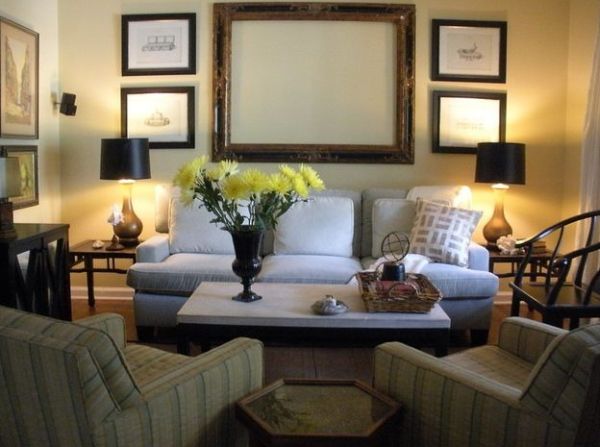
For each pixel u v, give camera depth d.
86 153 4.00
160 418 1.27
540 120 3.97
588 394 1.08
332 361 2.90
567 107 3.96
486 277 2.99
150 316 3.08
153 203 4.01
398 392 1.51
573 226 3.86
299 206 3.52
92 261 3.64
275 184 2.05
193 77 3.93
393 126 3.96
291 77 3.93
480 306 3.04
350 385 1.61
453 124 3.94
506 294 4.03
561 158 3.99
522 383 1.67
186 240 3.45
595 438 1.13
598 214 2.88
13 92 3.33
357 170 3.98
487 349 1.93
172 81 3.94
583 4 3.73
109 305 3.89
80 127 3.99
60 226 2.93
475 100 3.94
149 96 3.94
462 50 3.91
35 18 3.62
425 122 3.95
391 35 3.90
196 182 2.09
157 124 3.96
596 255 3.28
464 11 3.90
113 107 3.97
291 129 3.96
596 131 3.30
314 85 3.93
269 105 3.95
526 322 1.87
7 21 3.25
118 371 1.17
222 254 3.44
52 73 3.87
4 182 2.55
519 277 2.86
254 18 3.87
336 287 2.60
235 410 1.47
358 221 3.72
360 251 3.69
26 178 3.52
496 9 3.91
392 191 3.75
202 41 3.91
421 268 3.02
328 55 3.91
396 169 3.98
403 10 3.85
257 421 1.39
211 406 1.43
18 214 3.48
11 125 3.32
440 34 3.89
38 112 3.66
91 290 3.82
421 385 1.43
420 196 3.63
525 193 4.01
